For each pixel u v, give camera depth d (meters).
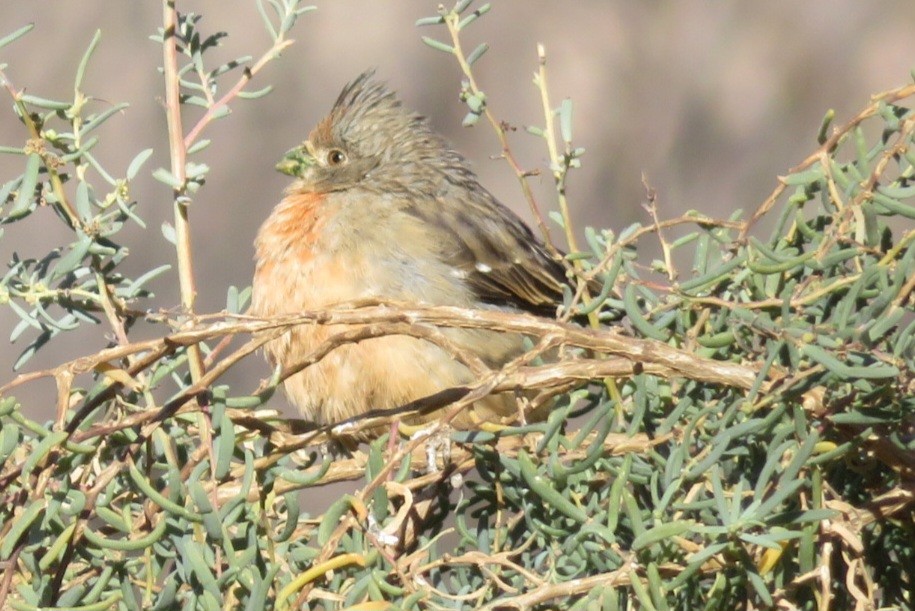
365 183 11.07
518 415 6.50
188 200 7.07
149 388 6.21
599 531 5.73
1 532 5.75
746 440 5.96
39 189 6.71
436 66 19.03
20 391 16.70
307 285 10.27
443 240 10.62
